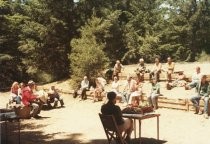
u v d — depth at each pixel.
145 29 36.25
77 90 22.42
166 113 16.20
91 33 27.50
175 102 16.66
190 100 15.64
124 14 36.62
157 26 36.72
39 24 29.31
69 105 20.48
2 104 23.06
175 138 12.30
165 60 36.28
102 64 23.91
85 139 12.74
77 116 17.36
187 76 19.83
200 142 11.65
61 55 30.45
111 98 10.45
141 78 21.88
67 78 29.47
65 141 12.55
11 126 15.56
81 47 24.55
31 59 30.94
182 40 41.34
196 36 41.66
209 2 41.88
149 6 37.91
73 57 24.20
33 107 17.30
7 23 31.30
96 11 31.50
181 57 40.91
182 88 19.23
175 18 41.38
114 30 32.09
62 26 29.58
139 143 11.42
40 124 15.90
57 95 20.17
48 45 30.20
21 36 30.78
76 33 30.55
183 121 14.67
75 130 14.38
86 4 31.12
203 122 14.23
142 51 33.41
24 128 15.09
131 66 27.59
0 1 19.30
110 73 24.80
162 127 14.02
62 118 17.08
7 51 32.06
